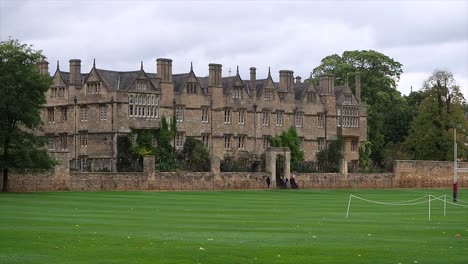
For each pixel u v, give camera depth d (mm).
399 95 162875
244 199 79438
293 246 35500
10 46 85750
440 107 136000
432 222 49969
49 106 117500
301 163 130750
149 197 79125
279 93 129875
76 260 31344
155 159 110438
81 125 113188
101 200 71000
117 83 111625
